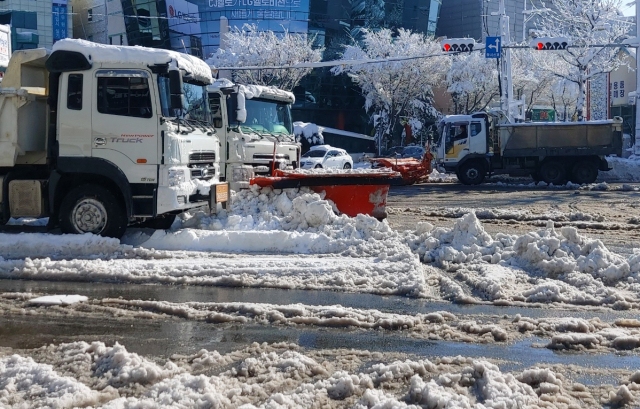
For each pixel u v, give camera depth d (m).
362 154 60.62
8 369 4.86
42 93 11.58
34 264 9.05
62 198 11.11
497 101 63.84
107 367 5.09
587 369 5.29
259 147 15.95
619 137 29.81
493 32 83.19
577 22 43.94
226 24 61.38
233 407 4.38
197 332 6.26
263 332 6.27
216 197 11.82
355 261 9.44
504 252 9.62
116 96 10.61
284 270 8.82
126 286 8.25
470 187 29.25
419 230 10.95
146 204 10.64
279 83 54.41
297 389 4.64
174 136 10.66
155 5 64.44
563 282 8.17
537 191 26.30
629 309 7.19
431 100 62.44
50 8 60.88
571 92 57.44
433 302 7.51
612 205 20.17
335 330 6.34
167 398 4.37
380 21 67.06
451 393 4.50
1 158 11.03
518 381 4.74
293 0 63.75
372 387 4.75
